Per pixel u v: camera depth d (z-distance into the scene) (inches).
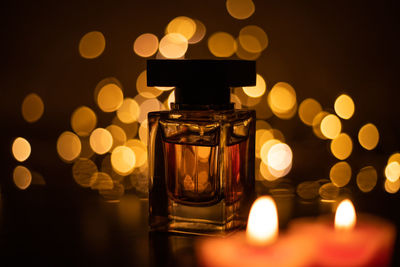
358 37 25.4
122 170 23.4
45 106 27.7
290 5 25.6
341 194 19.6
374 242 15.1
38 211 17.8
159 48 26.5
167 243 15.1
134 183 21.2
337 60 25.8
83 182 21.4
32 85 27.5
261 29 25.9
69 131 27.8
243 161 15.9
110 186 20.8
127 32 26.6
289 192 19.9
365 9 25.1
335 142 25.9
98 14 26.5
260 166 23.5
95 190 20.2
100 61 27.1
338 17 25.4
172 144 15.3
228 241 15.2
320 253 14.5
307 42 25.8
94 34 26.8
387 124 25.8
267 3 25.6
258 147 26.1
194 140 15.1
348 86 25.9
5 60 27.3
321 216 17.2
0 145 27.1
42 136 27.8
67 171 23.2
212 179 15.2
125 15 26.4
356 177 21.8
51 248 14.9
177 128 15.2
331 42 25.6
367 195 19.5
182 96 14.9
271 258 14.3
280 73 26.3
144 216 17.3
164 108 27.4
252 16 25.8
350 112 25.6
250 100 26.9
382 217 17.1
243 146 15.8
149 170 15.8
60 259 14.2
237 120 15.5
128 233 15.8
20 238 15.5
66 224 16.6
